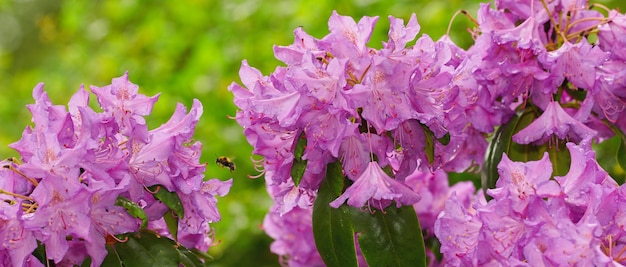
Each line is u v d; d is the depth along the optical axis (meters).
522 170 1.17
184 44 2.41
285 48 1.24
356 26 1.22
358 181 1.22
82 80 2.60
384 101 1.21
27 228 1.15
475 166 1.43
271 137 1.24
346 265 1.26
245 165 2.08
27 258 1.17
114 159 1.20
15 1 4.48
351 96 1.19
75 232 1.16
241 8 2.30
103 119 1.21
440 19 1.99
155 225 1.27
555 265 1.13
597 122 1.38
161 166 1.22
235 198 2.04
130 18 2.59
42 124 1.19
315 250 1.45
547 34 1.32
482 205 1.21
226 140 2.07
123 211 1.19
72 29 2.74
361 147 1.23
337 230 1.26
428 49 1.23
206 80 2.22
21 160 1.21
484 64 1.31
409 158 1.25
